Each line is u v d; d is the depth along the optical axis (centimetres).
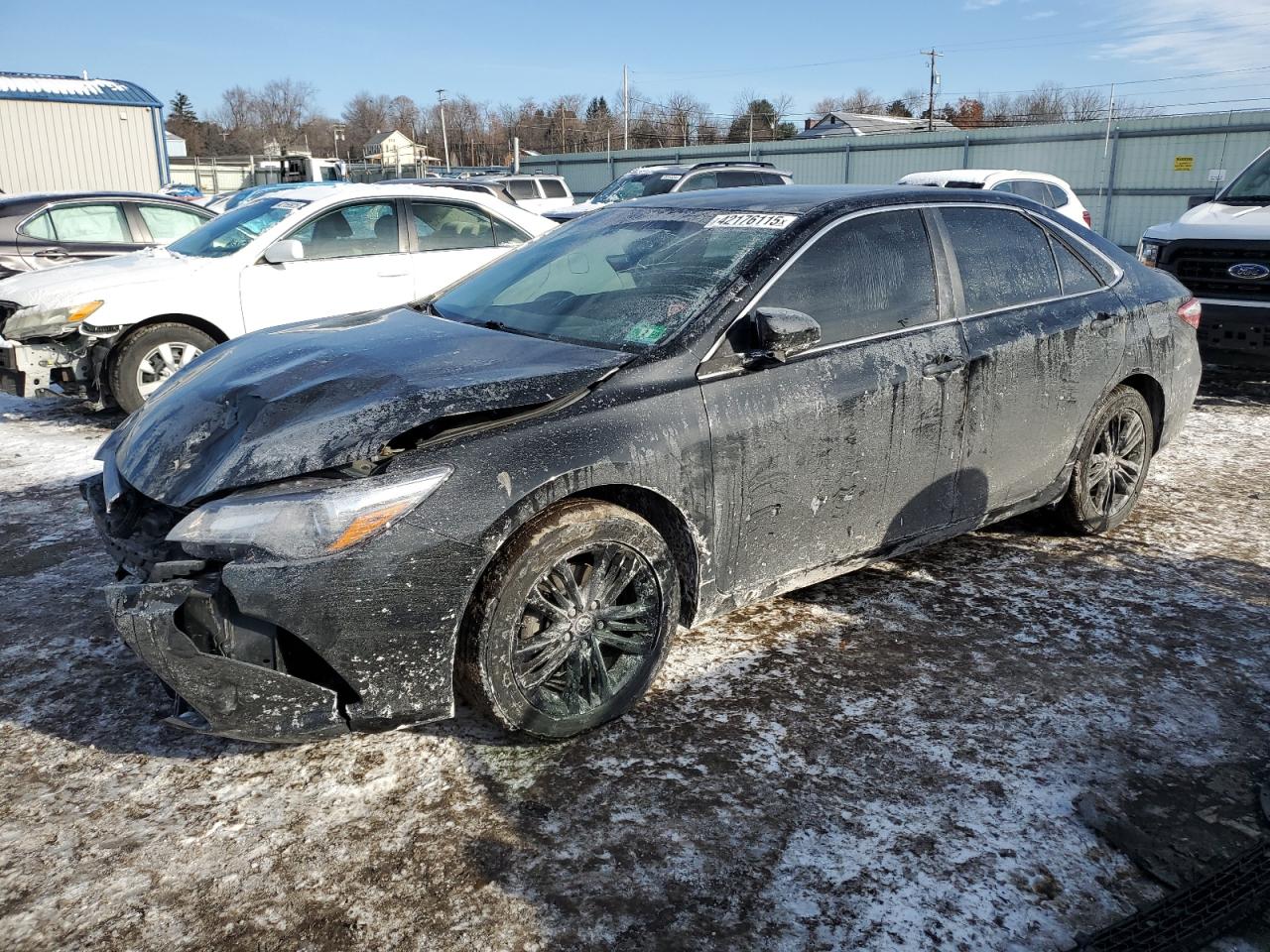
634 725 290
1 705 302
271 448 252
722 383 295
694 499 288
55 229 946
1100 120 2638
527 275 370
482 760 273
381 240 740
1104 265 428
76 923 212
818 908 217
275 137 11838
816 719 293
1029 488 400
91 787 261
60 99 2256
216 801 255
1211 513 484
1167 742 283
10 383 660
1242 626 358
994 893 222
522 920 213
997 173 1422
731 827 244
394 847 237
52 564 417
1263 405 738
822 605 374
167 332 669
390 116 12719
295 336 340
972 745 280
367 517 236
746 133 7081
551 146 9281
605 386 279
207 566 237
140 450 284
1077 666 327
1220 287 731
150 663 229
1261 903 219
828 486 323
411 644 246
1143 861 232
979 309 370
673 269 330
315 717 243
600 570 275
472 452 251
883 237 348
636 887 223
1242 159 2414
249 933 210
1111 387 416
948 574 404
